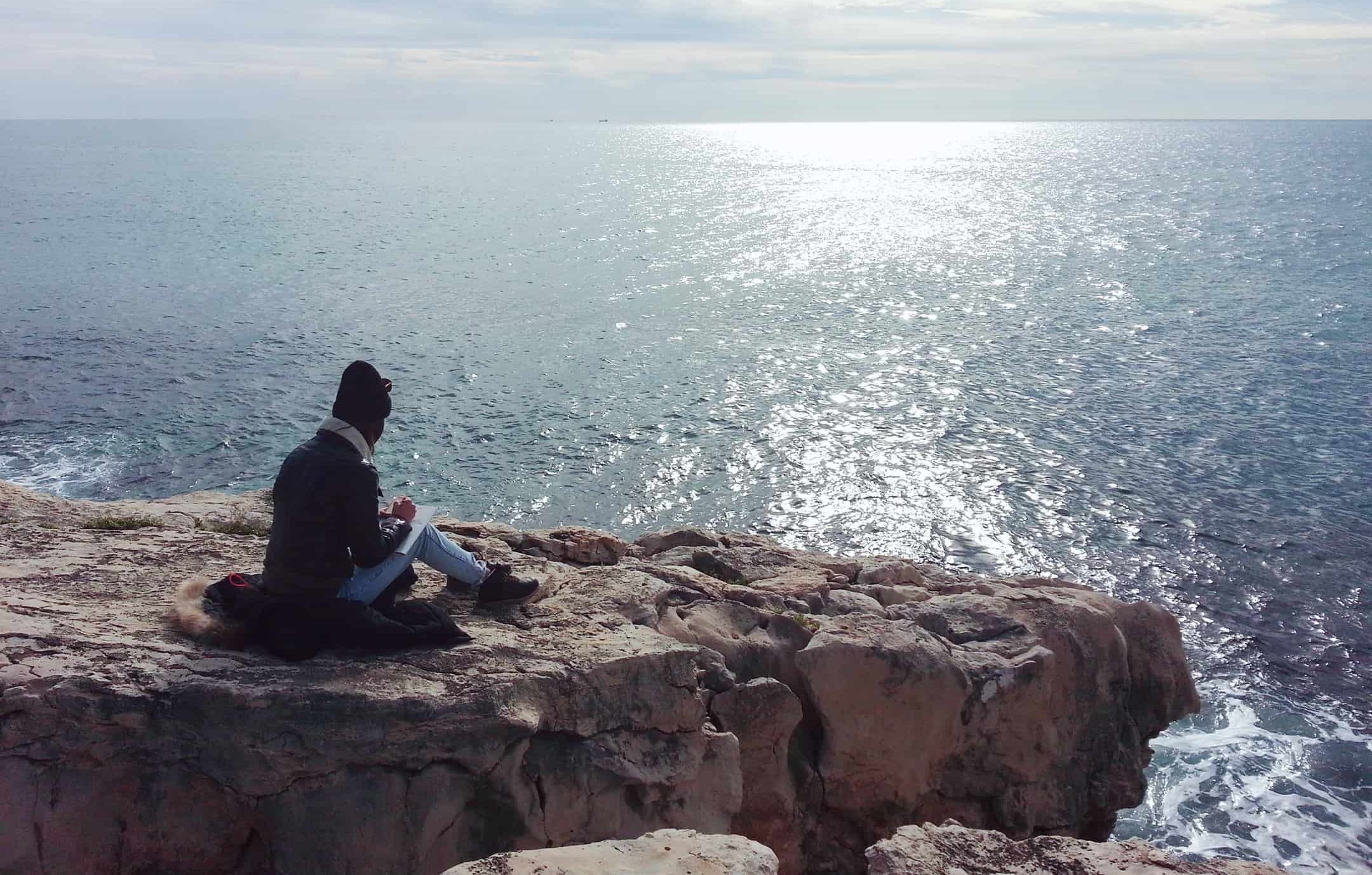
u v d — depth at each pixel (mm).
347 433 5473
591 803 5750
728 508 28547
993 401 38531
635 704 5953
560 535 9266
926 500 28953
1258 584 23453
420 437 34062
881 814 7297
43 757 5078
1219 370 42031
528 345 48938
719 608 7477
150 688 5164
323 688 5246
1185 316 54156
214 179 173500
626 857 4012
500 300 62281
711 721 6625
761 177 197375
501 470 31172
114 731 5105
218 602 5871
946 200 140875
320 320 54344
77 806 5098
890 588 8875
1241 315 54094
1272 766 16141
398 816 5277
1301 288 62281
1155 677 8508
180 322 52500
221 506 9125
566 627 6406
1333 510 27469
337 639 5629
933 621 8078
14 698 5023
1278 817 14766
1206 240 88250
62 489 28312
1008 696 7488
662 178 195500
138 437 32875
